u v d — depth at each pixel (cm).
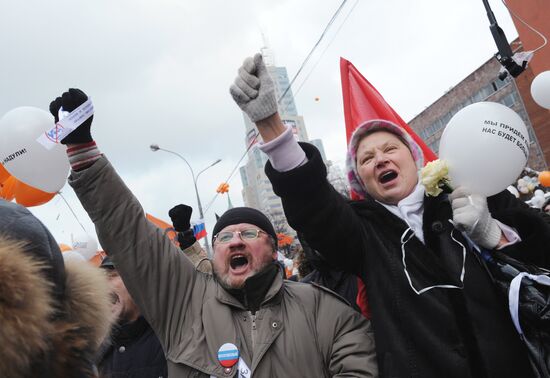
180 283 187
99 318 99
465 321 146
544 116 2014
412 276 158
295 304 187
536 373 142
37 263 81
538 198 455
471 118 175
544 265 154
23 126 259
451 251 158
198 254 299
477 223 150
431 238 163
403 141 192
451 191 176
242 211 213
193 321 181
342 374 166
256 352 168
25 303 75
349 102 228
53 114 166
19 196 299
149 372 227
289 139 160
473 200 155
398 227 169
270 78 162
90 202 170
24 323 73
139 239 177
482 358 140
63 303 92
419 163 189
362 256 175
